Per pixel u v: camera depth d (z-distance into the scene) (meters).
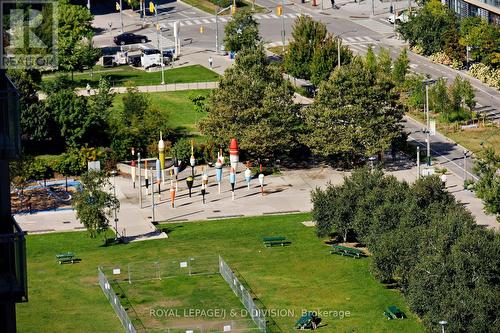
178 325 173.50
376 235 191.62
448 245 170.38
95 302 185.25
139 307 181.00
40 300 185.88
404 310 177.75
